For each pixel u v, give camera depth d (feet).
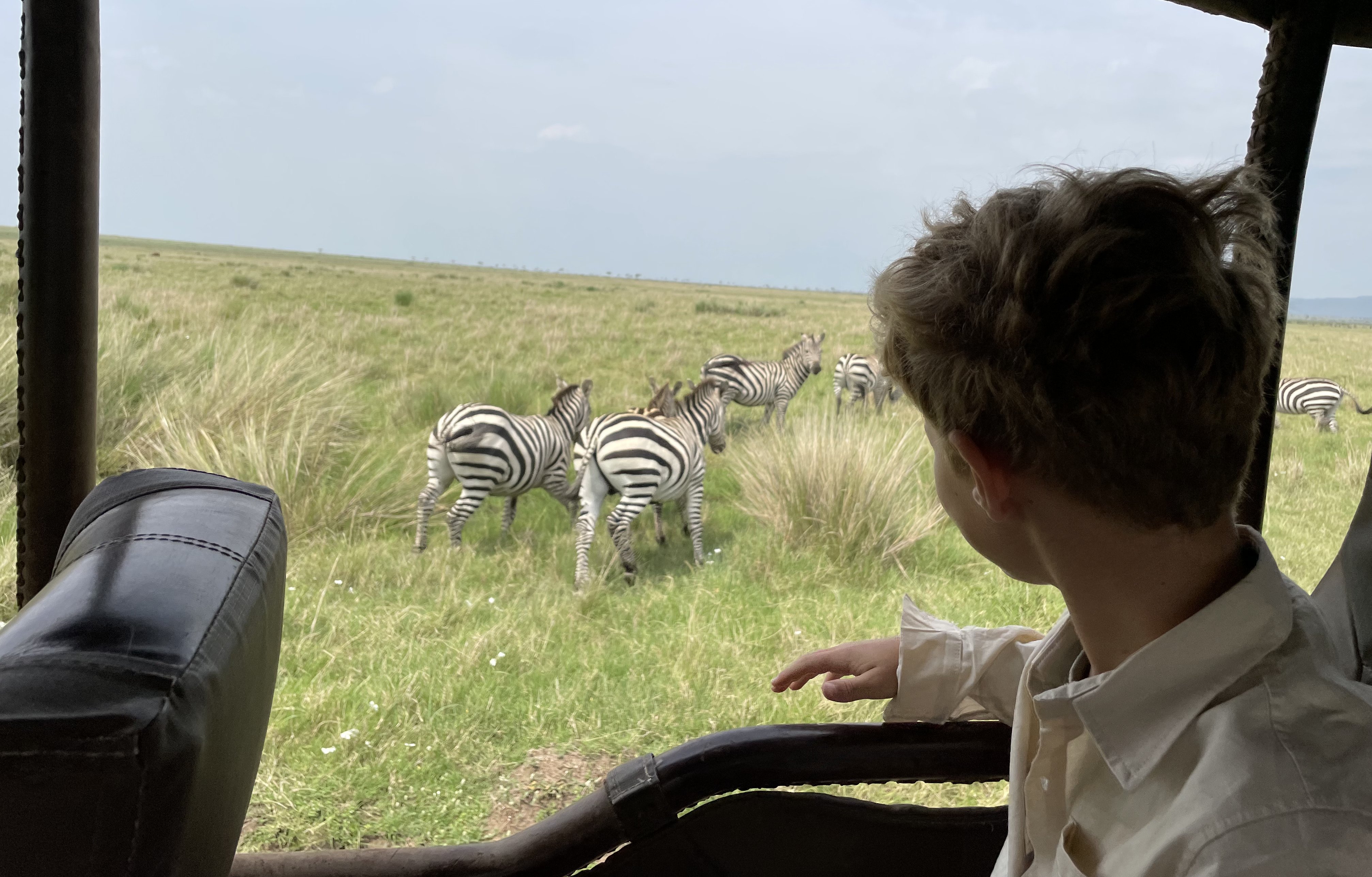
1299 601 2.12
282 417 17.70
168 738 1.61
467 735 8.27
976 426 2.02
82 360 3.41
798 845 3.35
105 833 1.61
